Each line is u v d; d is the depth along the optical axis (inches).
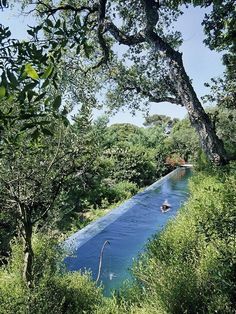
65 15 543.8
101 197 682.2
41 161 176.4
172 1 439.2
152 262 212.2
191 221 251.8
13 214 187.0
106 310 178.5
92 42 611.8
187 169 1385.3
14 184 173.5
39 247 218.7
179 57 447.2
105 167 630.5
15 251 219.0
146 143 1392.7
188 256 215.3
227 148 713.6
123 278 301.1
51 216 227.0
